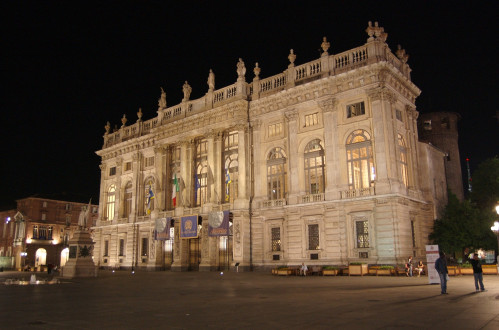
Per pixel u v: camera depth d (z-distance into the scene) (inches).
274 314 512.7
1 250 3735.2
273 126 1827.0
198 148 2097.7
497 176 1745.8
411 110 1711.4
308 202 1606.8
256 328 421.7
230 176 1924.2
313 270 1424.7
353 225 1498.5
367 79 1553.9
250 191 1815.9
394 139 1510.8
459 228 1582.2
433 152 1839.3
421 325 420.8
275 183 1776.6
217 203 1895.9
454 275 1203.9
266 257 1716.3
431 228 1668.3
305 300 656.4
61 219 3644.2
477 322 432.1
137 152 2384.4
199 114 2012.8
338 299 661.3
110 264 2388.0
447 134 2421.3
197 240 2032.5
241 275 1473.9
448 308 538.0
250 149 1856.5
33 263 3395.7
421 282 1023.6
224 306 601.0
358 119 1558.8
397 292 762.8
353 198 1491.1
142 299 718.5
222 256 1854.1
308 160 1680.6
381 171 1461.6
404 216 1469.0
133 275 1600.6
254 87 1897.1
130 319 491.8
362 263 1378.0
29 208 3496.6
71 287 1023.6
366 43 1594.5
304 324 438.9
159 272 1870.1
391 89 1561.3
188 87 2159.2
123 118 2588.6
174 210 2066.9
